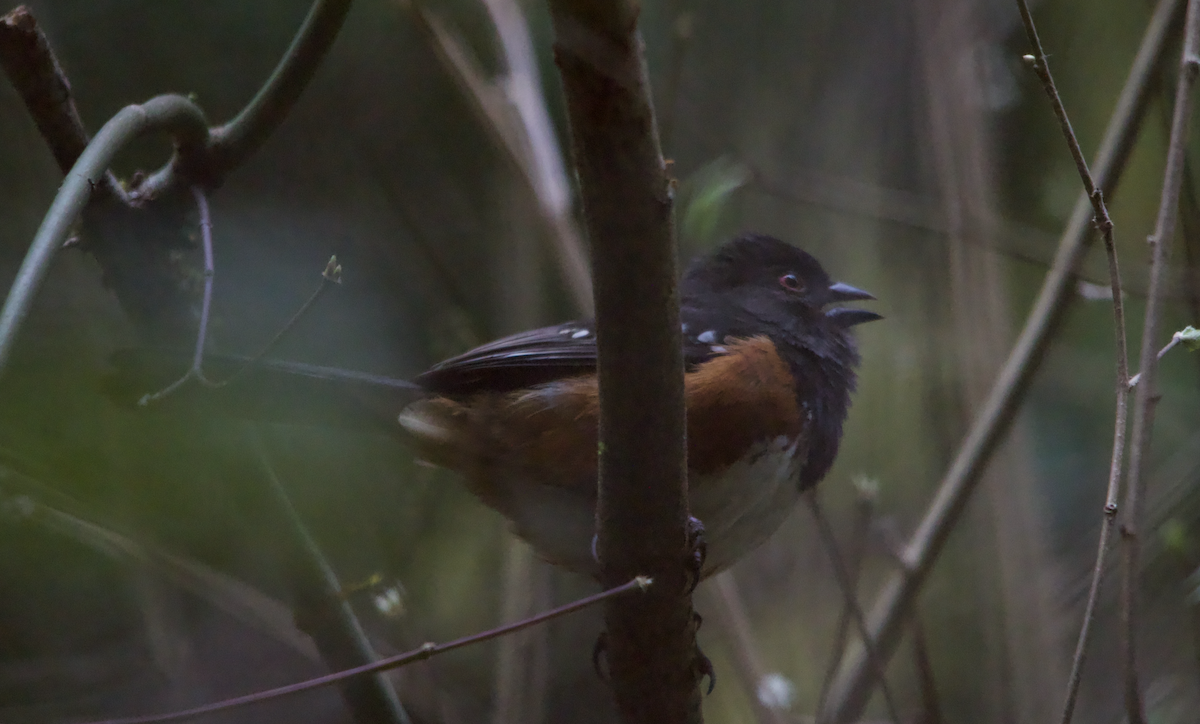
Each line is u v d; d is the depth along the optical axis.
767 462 5.57
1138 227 7.89
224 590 5.61
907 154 8.18
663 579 4.11
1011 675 6.13
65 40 6.85
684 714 4.58
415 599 6.61
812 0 8.37
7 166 6.62
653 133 3.28
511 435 5.54
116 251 4.77
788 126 8.12
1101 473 8.17
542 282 7.87
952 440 7.03
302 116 7.45
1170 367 8.09
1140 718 3.87
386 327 7.26
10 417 3.67
